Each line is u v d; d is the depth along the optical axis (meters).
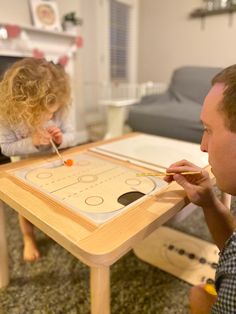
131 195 0.61
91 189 0.64
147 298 0.87
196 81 2.32
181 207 0.60
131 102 2.41
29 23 2.29
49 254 1.07
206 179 0.61
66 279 0.95
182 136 1.89
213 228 0.65
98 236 0.46
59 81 0.98
